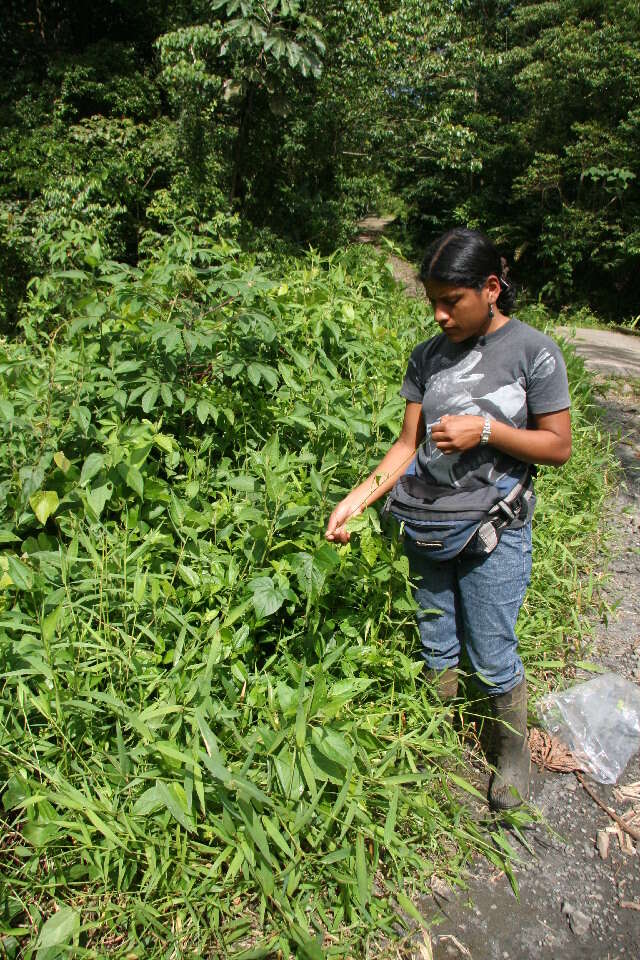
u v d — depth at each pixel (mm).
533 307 9492
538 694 2875
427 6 13062
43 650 2039
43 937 1699
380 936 1963
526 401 2064
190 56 11062
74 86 12922
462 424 1965
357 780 2025
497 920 2072
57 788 1885
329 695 2100
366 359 3693
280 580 2275
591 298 19094
